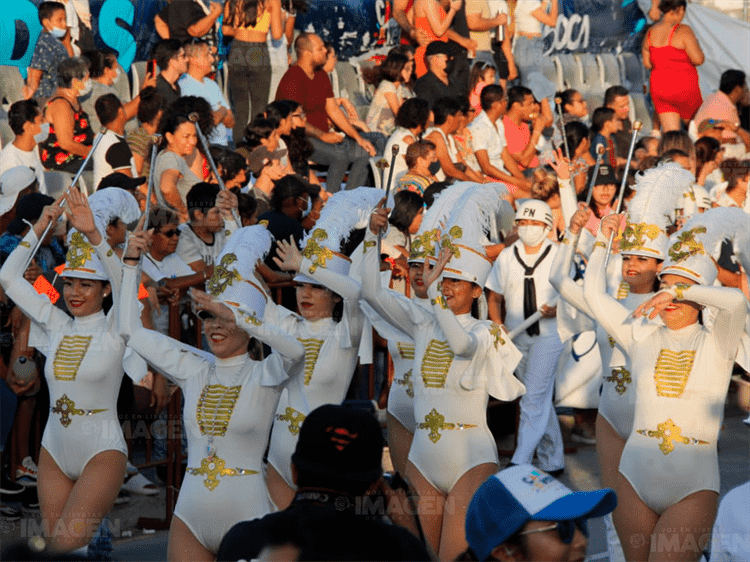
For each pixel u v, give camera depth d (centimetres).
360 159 1680
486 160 1745
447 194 1127
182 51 1580
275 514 595
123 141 1461
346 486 594
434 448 1049
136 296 994
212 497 933
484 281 1100
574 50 2164
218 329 944
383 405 1428
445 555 1025
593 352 1581
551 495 596
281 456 1102
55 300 1192
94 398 1048
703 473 977
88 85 1542
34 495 1186
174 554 945
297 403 1105
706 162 1742
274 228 1324
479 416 1057
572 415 1670
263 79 1753
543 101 1953
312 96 1673
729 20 2161
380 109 1823
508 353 1067
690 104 2050
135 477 1272
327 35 1980
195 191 1282
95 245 1045
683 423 981
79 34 1666
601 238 1054
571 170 1370
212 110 1595
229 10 1756
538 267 1447
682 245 1004
